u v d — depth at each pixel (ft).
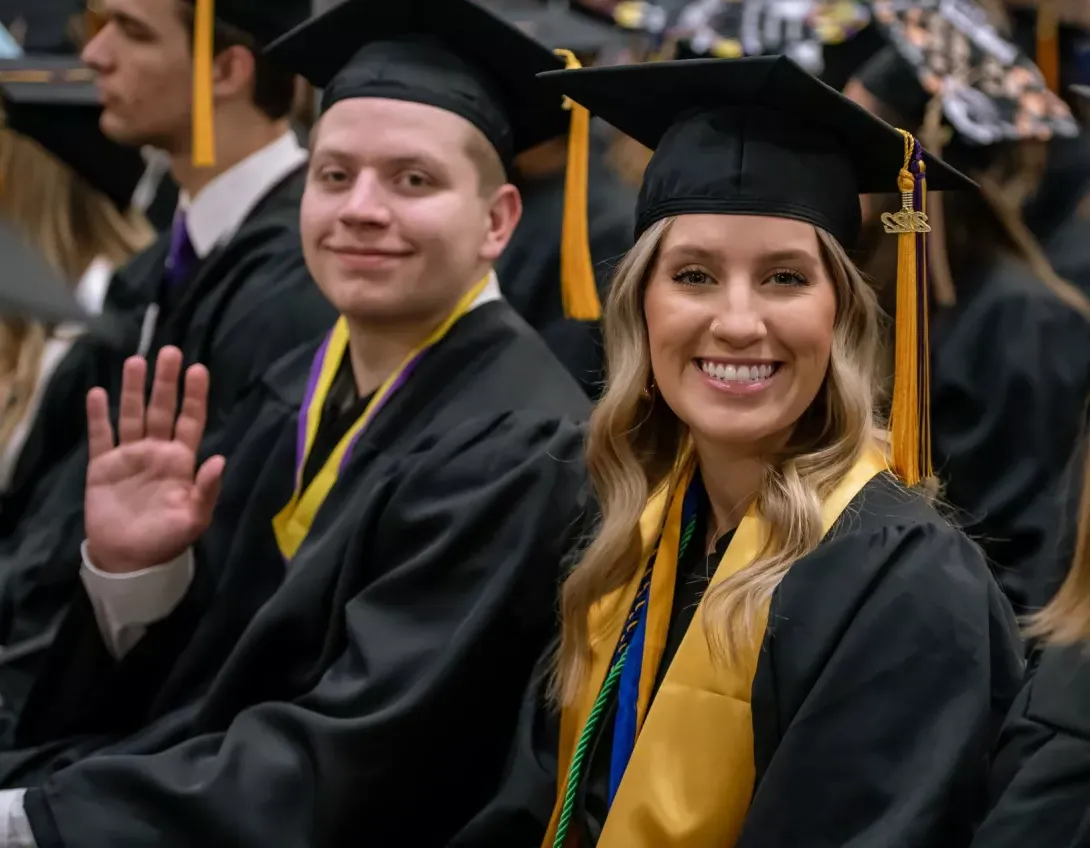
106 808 6.89
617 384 6.38
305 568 7.64
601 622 6.53
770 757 5.74
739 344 5.89
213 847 6.75
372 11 7.91
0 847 7.09
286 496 8.44
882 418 6.77
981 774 5.49
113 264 13.21
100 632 8.46
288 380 9.02
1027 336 10.79
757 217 5.96
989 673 5.57
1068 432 10.66
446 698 6.93
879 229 9.53
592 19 14.07
